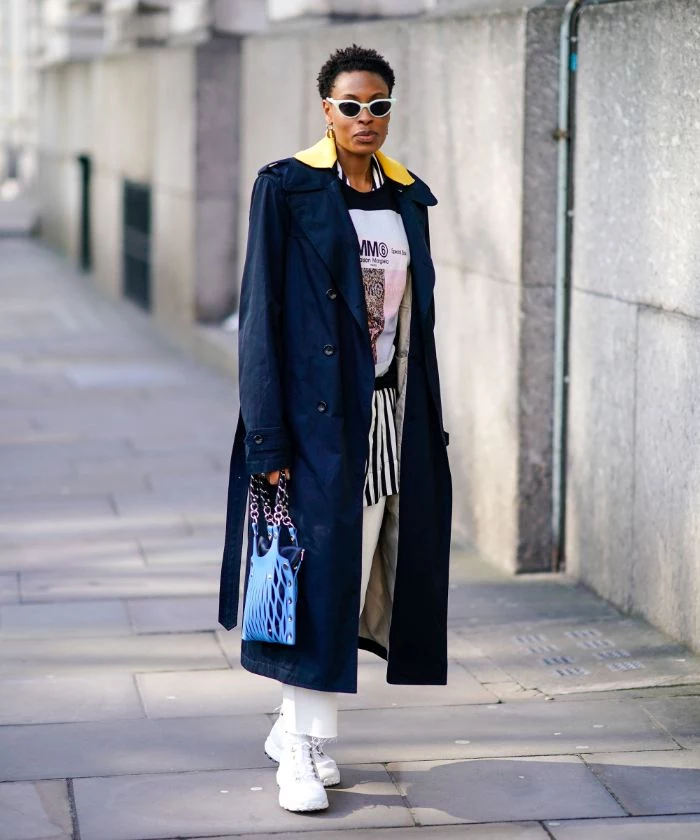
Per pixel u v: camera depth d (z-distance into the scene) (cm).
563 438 721
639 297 630
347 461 434
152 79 1706
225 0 1468
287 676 439
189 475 962
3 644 617
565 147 697
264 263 430
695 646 595
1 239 2898
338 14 1145
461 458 808
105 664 592
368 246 437
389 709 540
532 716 534
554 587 709
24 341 1591
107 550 777
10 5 4003
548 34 693
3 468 974
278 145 1230
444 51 805
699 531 586
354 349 435
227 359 1334
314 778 450
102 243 2136
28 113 3938
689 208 580
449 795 463
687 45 574
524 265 710
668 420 608
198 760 491
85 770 481
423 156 850
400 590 456
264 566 434
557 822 444
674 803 458
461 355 802
